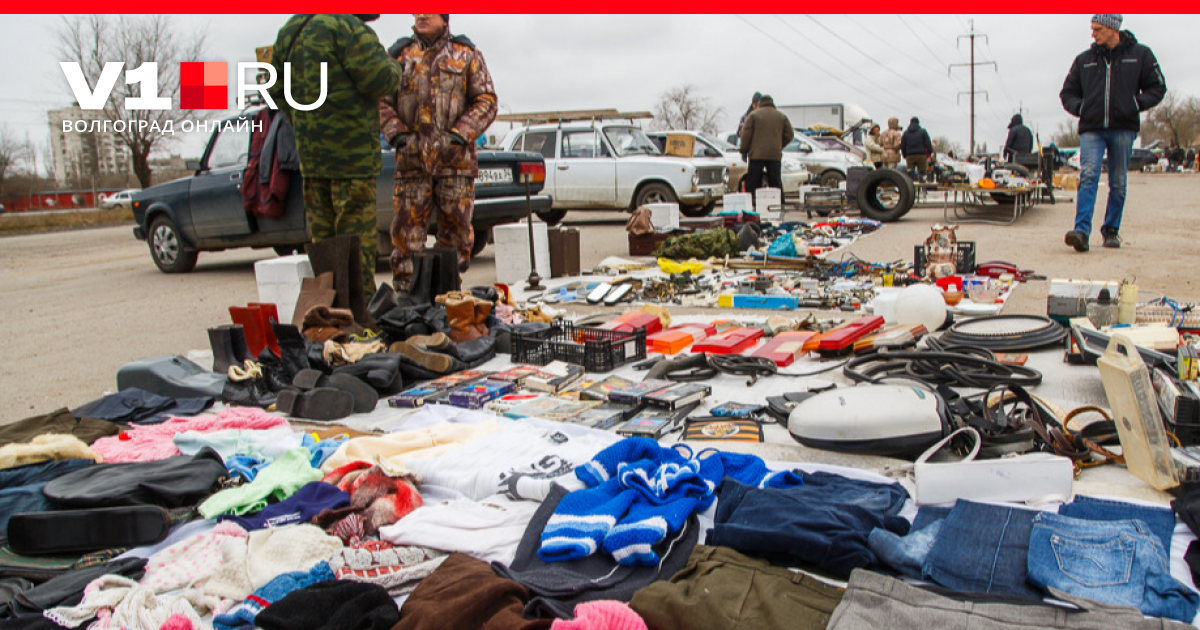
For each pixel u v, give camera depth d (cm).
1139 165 4575
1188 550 209
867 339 443
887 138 1836
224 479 287
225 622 203
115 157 4572
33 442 300
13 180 4203
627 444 273
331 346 423
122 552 241
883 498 246
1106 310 440
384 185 793
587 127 1412
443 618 183
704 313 612
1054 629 171
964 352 418
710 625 182
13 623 198
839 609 184
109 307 760
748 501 243
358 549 234
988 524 221
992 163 1420
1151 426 249
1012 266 699
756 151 1316
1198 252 827
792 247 834
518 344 467
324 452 310
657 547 225
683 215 1463
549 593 201
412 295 555
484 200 877
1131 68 798
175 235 974
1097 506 231
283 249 1049
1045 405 320
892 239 1061
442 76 615
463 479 281
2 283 1029
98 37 3741
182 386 411
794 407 338
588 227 1498
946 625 176
